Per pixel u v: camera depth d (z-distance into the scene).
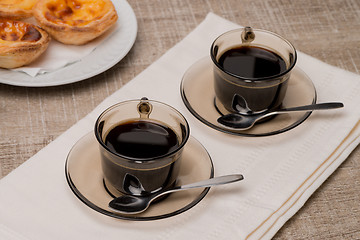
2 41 0.75
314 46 0.83
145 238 0.62
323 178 0.68
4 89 0.74
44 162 0.66
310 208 0.67
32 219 0.62
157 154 0.62
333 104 0.71
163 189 0.63
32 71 0.73
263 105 0.69
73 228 0.62
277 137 0.70
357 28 0.86
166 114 0.64
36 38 0.75
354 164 0.70
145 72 0.75
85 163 0.64
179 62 0.77
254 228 0.63
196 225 0.63
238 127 0.68
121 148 0.62
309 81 0.74
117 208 0.61
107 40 0.78
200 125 0.71
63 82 0.73
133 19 0.81
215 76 0.70
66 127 0.71
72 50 0.77
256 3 0.88
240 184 0.66
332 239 0.65
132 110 0.64
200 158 0.66
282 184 0.66
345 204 0.67
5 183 0.64
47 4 0.79
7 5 0.79
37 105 0.73
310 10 0.88
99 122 0.62
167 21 0.84
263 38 0.72
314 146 0.70
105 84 0.76
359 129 0.72
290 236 0.65
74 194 0.64
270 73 0.69
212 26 0.81
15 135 0.70
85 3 0.81
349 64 0.81
